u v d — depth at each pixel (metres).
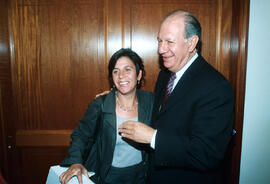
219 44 1.65
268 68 1.51
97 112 1.23
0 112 1.66
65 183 0.98
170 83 1.23
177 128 1.07
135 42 1.67
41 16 1.65
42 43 1.68
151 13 1.65
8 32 1.66
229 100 0.98
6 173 1.72
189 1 1.63
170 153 0.97
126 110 1.30
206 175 1.08
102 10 1.65
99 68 1.70
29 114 1.75
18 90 1.72
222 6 1.62
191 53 1.13
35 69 1.70
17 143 1.76
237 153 1.57
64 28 1.66
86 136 1.23
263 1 1.47
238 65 1.48
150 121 1.31
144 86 1.71
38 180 1.82
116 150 1.27
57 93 1.73
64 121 1.76
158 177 1.16
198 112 1.00
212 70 1.09
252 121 1.57
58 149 1.79
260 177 1.62
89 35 1.67
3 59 1.64
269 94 1.54
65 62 1.69
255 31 1.50
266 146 1.59
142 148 1.28
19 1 1.64
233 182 1.60
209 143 0.94
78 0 1.64
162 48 1.07
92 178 1.26
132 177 1.27
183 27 1.02
